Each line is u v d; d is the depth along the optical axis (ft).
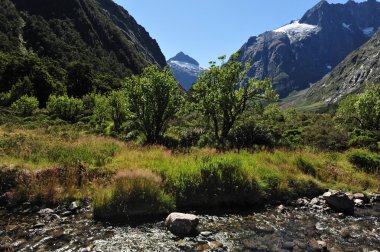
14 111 151.43
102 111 124.67
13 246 28.43
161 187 41.55
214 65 86.38
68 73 277.03
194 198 41.68
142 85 80.74
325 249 30.32
